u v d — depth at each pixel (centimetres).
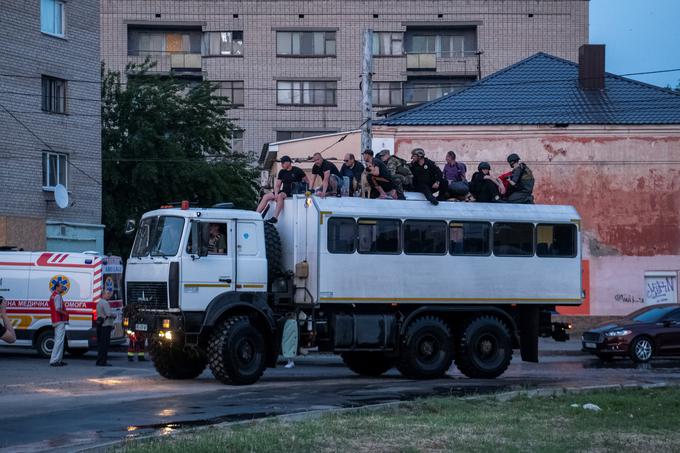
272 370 3850
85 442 1888
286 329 3139
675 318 4469
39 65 5778
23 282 4403
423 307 3306
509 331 3466
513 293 3459
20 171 5625
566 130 6125
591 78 6412
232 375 3008
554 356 4897
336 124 11269
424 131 6116
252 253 3138
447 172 3688
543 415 2281
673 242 6125
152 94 7462
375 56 11300
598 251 6119
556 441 1923
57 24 5950
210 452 1681
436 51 11344
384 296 3244
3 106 5528
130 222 3200
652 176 6134
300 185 3362
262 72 11269
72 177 6012
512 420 2183
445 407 2370
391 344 3259
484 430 2030
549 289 3522
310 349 3303
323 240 3159
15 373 3509
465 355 3350
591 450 1845
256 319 3134
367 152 3369
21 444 1873
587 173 6125
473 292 3391
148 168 7062
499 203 3500
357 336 3203
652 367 4078
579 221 3578
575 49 11269
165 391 2845
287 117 11250
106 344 3959
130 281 3175
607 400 2564
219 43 11269
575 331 6062
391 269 3259
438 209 3366
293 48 11294
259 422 2062
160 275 3047
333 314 3198
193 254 3034
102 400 2611
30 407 2452
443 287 3338
